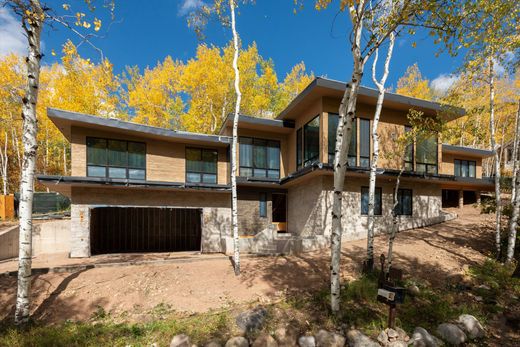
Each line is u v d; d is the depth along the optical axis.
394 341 5.41
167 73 23.81
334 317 6.16
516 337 5.75
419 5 5.45
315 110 13.89
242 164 16.03
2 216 18.66
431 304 6.71
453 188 20.84
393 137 14.44
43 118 20.95
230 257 11.12
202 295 7.60
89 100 18.61
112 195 12.74
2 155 23.91
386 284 6.08
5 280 7.81
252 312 6.33
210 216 14.38
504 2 5.93
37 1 5.77
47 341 5.22
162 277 8.74
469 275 8.20
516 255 9.62
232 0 9.52
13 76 16.39
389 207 14.41
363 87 12.83
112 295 7.44
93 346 5.27
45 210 20.34
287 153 17.22
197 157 15.34
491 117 10.16
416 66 20.80
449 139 9.81
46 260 11.30
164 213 17.36
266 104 22.98
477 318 6.26
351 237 12.73
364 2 5.78
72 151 12.20
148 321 6.27
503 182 12.24
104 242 16.14
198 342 5.44
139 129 12.85
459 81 10.23
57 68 20.30
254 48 20.97
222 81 19.95
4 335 5.56
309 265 9.68
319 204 13.03
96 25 5.93
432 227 14.04
